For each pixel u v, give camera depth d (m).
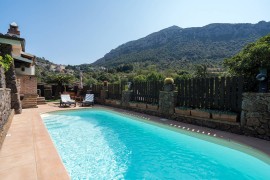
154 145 7.22
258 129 6.56
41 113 12.48
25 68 17.64
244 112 7.00
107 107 16.25
